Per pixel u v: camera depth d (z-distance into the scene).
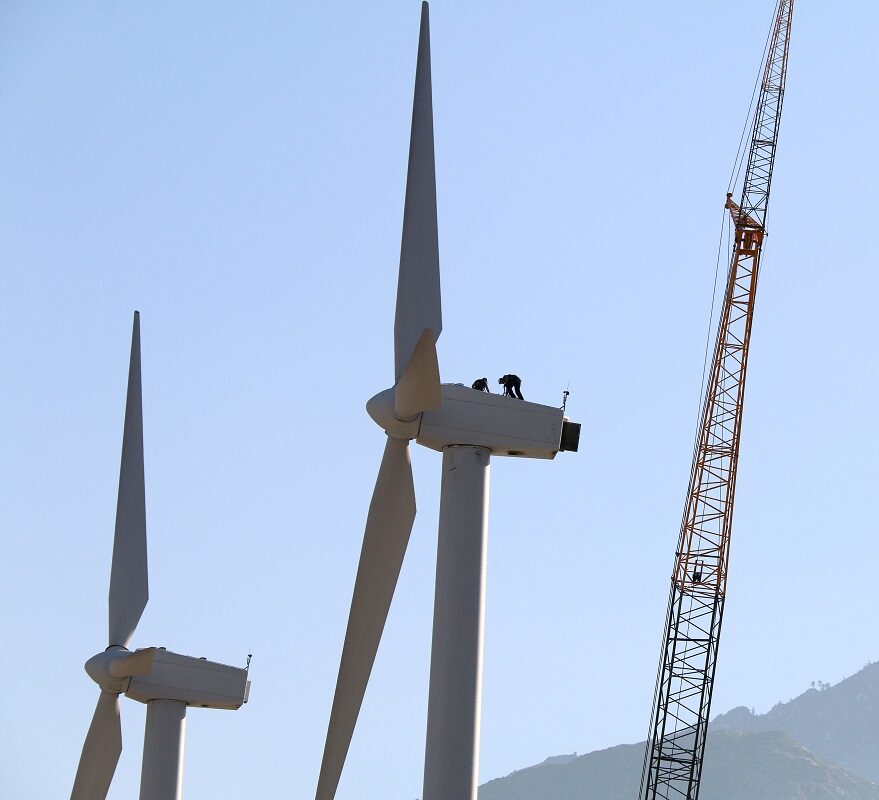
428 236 51.00
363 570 51.41
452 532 51.44
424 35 51.56
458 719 49.72
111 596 70.31
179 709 79.56
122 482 71.12
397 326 50.62
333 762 50.12
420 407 49.94
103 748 68.62
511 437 52.22
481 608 51.16
